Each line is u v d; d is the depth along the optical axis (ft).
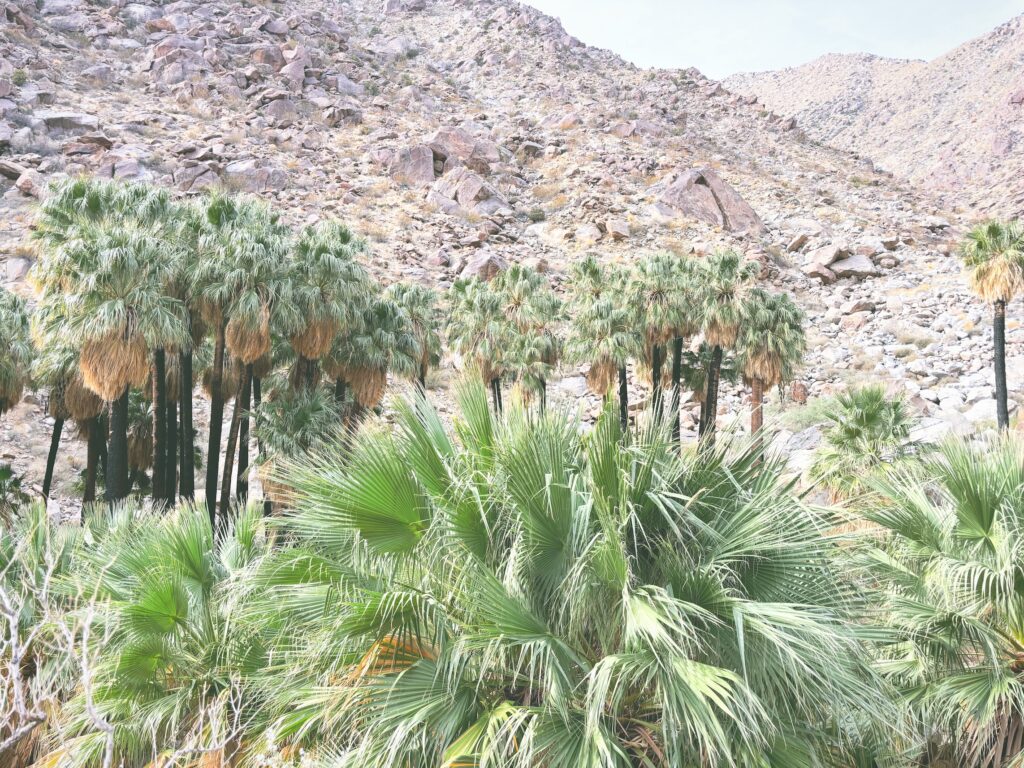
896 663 24.16
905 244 210.38
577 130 274.98
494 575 17.26
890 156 626.64
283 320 64.34
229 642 23.36
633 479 17.48
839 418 54.49
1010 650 23.26
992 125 528.63
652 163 245.65
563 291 169.68
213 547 27.07
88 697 8.47
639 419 19.01
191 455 66.13
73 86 217.56
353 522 18.10
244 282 61.87
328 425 64.03
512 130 269.44
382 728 16.51
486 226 196.95
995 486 22.72
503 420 18.75
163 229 64.39
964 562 22.59
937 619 22.54
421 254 177.37
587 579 16.56
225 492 64.69
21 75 203.72
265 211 72.69
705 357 109.91
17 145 175.32
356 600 17.76
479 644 16.15
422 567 18.42
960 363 133.69
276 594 19.31
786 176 277.85
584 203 216.95
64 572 28.32
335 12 407.85
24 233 145.18
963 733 22.98
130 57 248.52
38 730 22.18
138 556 25.35
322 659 18.40
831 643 15.75
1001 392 80.94
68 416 81.71
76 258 55.62
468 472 17.85
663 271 93.20
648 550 17.60
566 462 18.26
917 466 25.71
